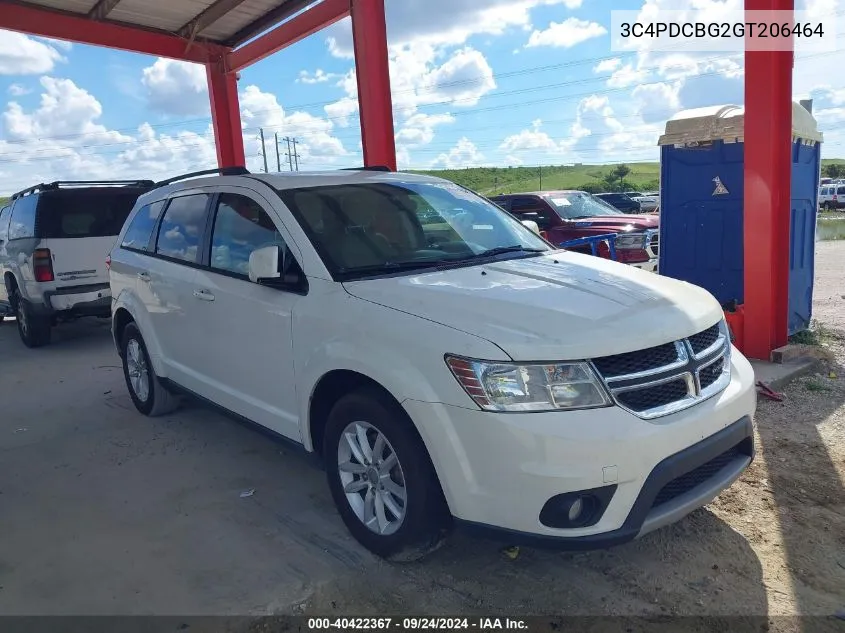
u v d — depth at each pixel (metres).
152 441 5.11
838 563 3.17
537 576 3.15
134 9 9.88
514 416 2.66
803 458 4.27
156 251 5.16
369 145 8.54
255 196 4.15
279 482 4.30
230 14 10.09
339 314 3.33
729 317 6.32
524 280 3.40
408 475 3.01
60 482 4.43
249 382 4.08
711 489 3.02
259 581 3.17
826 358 6.21
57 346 9.21
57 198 8.43
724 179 6.98
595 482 2.62
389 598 3.02
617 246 9.40
